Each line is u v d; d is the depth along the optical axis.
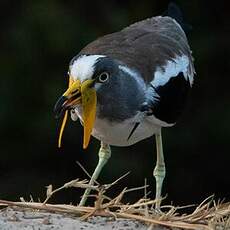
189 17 19.52
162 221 10.61
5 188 18.42
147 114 11.41
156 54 11.68
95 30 18.78
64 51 18.58
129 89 11.22
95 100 11.06
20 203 10.78
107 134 11.39
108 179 17.81
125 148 17.92
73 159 18.39
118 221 10.64
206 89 19.22
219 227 10.63
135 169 17.89
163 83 11.57
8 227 10.36
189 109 18.95
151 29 12.15
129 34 11.95
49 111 18.42
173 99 11.77
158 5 19.36
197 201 18.83
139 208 11.12
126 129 11.35
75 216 10.73
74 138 18.30
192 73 12.39
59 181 18.44
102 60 11.05
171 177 18.73
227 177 18.81
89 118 11.06
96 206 10.70
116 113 11.19
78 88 10.96
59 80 18.56
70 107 10.99
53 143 18.41
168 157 18.62
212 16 19.52
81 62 11.05
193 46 19.27
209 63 19.31
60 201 18.14
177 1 19.53
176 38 12.19
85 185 10.78
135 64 11.39
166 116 11.68
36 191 18.42
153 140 18.02
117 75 11.13
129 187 17.94
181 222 10.64
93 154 18.19
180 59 11.97
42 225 10.44
